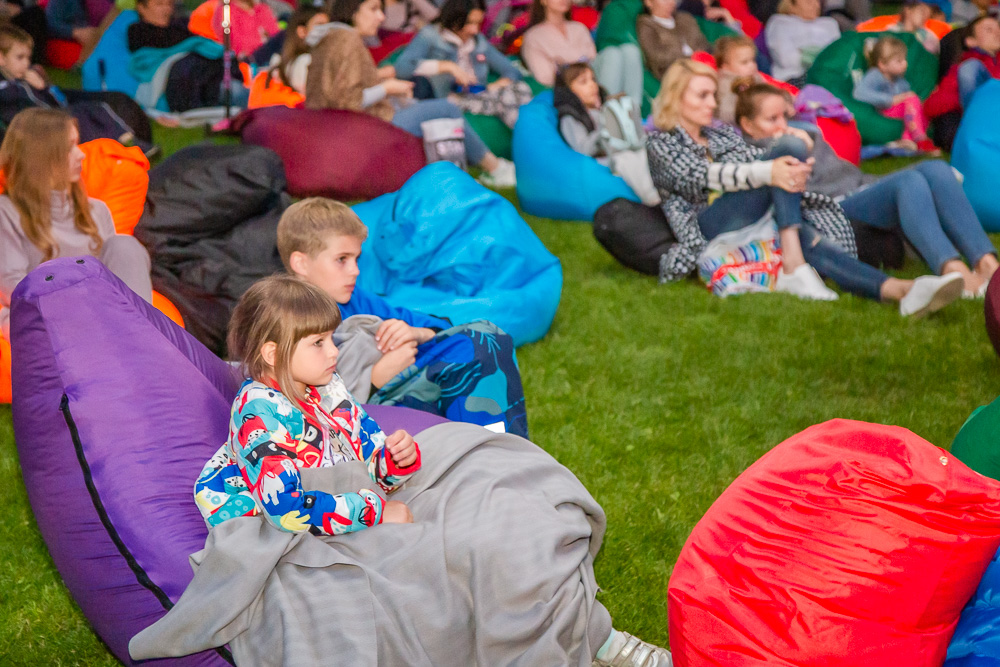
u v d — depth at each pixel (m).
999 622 2.03
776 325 4.98
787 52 10.55
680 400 4.21
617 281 5.72
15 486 3.50
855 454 2.06
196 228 4.51
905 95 9.08
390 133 6.82
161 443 2.41
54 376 2.43
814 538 2.02
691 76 5.64
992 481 2.00
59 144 3.90
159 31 9.38
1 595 2.94
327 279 3.09
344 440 2.48
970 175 6.76
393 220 4.59
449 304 4.38
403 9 10.85
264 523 2.28
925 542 1.97
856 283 5.33
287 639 2.09
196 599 2.16
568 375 4.45
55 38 11.25
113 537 2.30
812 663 2.00
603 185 6.61
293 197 6.71
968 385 4.31
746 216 5.51
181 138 8.46
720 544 2.13
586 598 2.32
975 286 5.27
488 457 2.62
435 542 2.25
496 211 4.62
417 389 3.22
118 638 2.37
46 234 3.97
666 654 2.52
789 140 5.46
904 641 2.01
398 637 2.14
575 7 11.15
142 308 2.62
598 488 3.51
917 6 10.28
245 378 2.41
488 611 2.20
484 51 9.25
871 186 5.62
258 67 9.62
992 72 9.47
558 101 7.01
